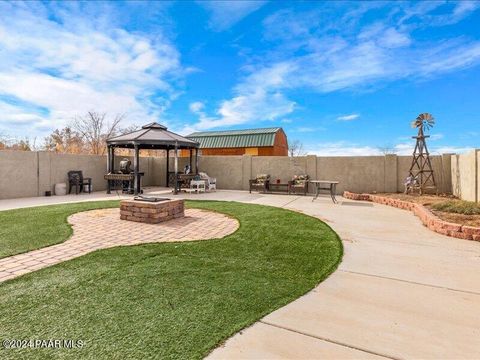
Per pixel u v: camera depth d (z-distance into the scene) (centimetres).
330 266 398
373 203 1045
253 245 490
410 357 216
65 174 1288
